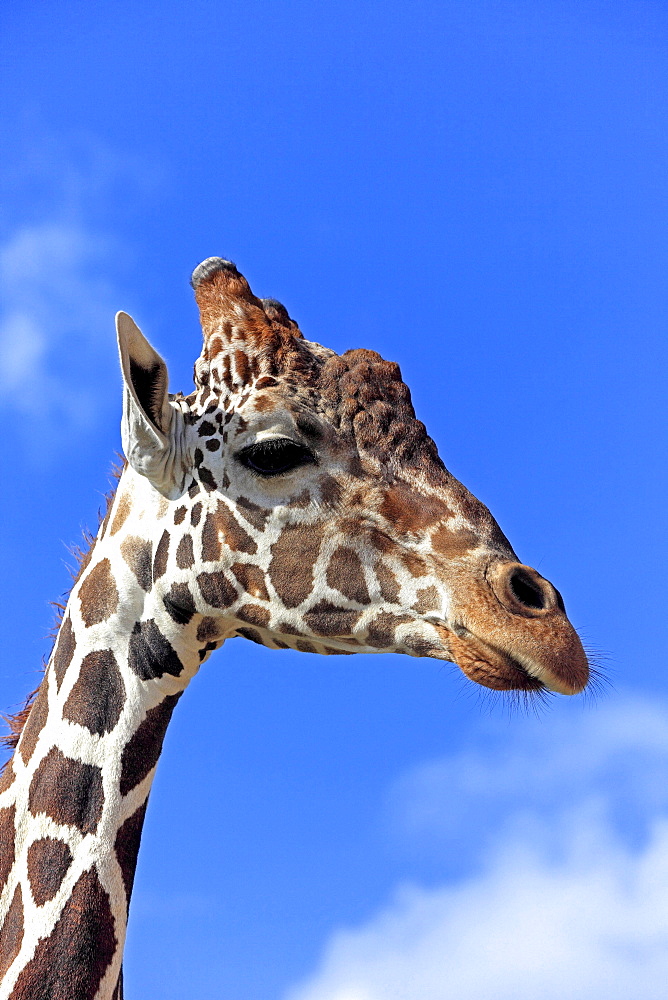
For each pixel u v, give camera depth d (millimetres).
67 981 7000
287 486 7969
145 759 7902
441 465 8250
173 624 8117
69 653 8086
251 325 8484
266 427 8000
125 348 7746
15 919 7230
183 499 8141
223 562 7977
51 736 7793
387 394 8352
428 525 7867
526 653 7223
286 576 7895
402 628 7828
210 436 8148
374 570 7848
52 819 7473
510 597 7441
